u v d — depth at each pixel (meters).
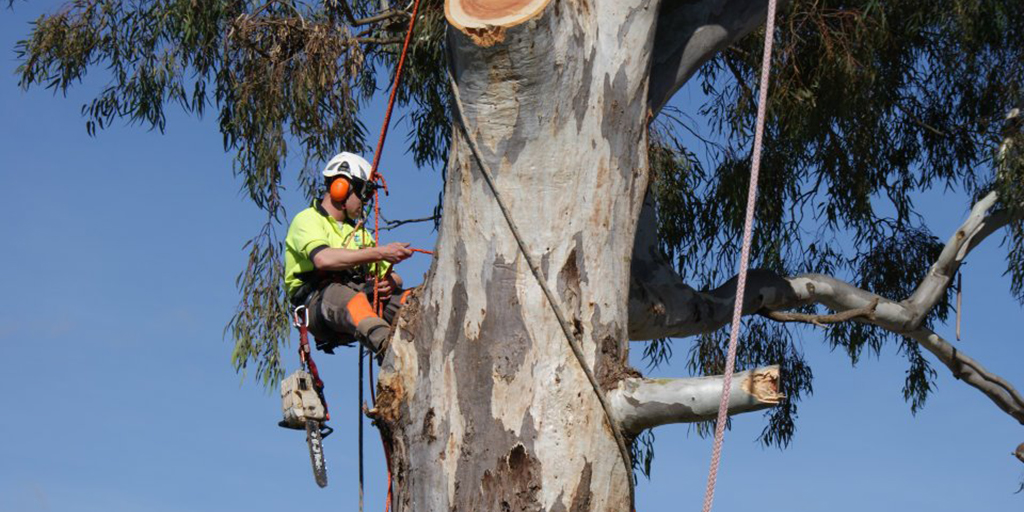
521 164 6.59
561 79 6.50
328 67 12.01
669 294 9.18
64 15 12.64
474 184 6.66
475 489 6.42
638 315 8.96
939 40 13.49
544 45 6.33
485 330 6.56
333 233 8.03
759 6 7.98
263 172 12.16
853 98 12.30
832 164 13.28
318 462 7.84
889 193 13.93
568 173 6.60
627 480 6.58
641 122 7.01
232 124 12.62
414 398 6.76
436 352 6.72
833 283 10.64
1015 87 12.81
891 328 11.26
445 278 6.77
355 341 7.97
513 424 6.43
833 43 12.15
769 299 10.02
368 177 8.11
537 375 6.46
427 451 6.61
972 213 11.84
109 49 12.74
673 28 7.86
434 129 13.02
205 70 12.65
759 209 13.12
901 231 13.80
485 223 6.62
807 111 12.23
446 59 6.71
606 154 6.73
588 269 6.59
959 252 11.59
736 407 6.37
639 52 6.93
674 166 13.15
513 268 6.56
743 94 12.61
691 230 13.33
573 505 6.35
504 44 6.27
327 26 12.11
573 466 6.38
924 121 13.91
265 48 12.28
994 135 12.71
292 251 7.98
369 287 7.81
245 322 12.42
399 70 7.83
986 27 12.76
